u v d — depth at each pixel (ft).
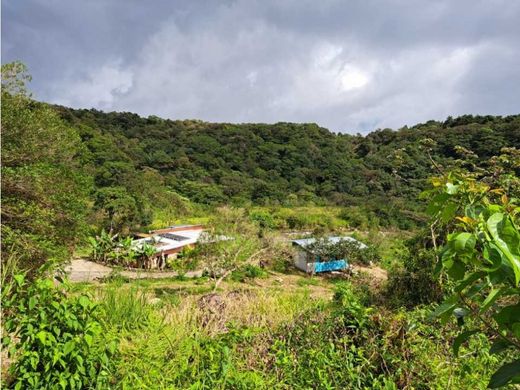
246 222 66.59
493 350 4.02
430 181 5.59
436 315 4.06
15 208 29.94
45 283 8.93
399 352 11.20
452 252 3.60
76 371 8.52
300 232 117.08
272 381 10.28
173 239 86.89
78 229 35.68
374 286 23.13
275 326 14.10
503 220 3.22
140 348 11.01
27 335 8.42
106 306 13.24
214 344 11.20
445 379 9.73
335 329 12.94
